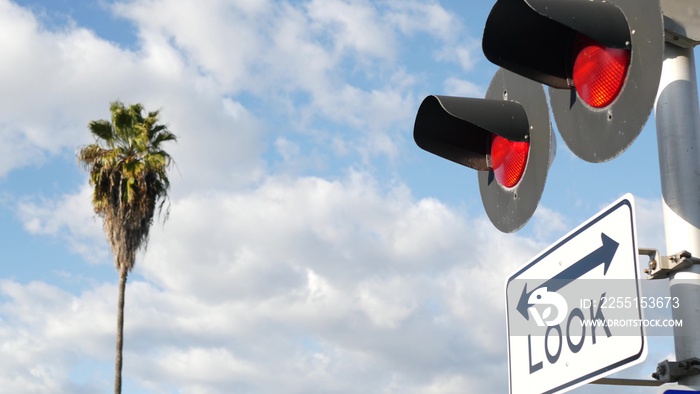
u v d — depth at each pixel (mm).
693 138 2736
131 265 25000
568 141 2945
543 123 3127
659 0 2543
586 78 2830
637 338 2582
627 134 2654
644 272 2680
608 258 2752
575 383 2838
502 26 2969
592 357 2768
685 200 2684
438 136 3514
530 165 3195
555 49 2963
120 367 24422
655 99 2547
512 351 3307
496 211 3434
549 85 2979
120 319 24438
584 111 2854
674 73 2795
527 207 3207
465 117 3229
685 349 2574
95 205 24703
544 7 2701
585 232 2889
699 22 2770
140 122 25266
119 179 24719
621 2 2691
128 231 24672
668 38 2791
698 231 2652
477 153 3516
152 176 24969
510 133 3219
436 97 3295
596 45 2779
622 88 2686
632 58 2641
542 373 3059
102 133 24984
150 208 24797
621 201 2715
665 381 2594
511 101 3281
